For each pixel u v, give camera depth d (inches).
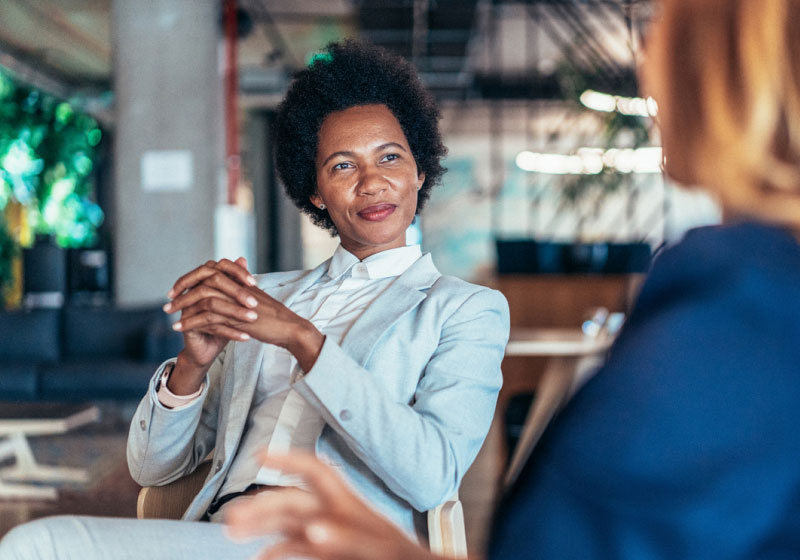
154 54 288.4
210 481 60.9
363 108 69.9
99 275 495.8
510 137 657.6
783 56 23.9
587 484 23.1
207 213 290.7
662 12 26.5
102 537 50.1
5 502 158.1
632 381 23.2
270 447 60.9
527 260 275.7
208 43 291.7
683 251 25.1
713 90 24.8
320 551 31.5
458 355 60.9
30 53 499.2
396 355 61.2
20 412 177.0
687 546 22.2
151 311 258.7
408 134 72.9
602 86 297.4
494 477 161.8
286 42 485.7
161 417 60.9
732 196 24.9
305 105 72.0
